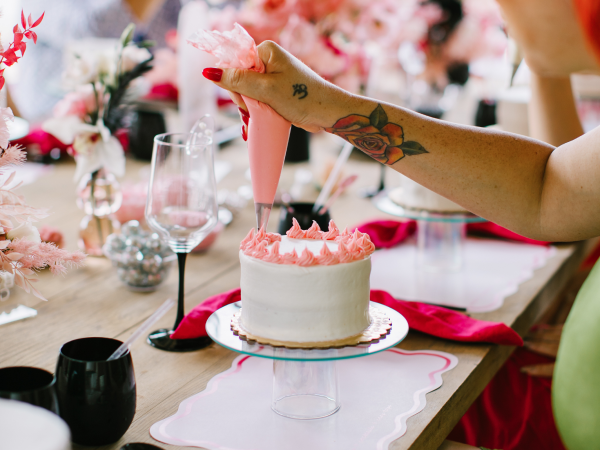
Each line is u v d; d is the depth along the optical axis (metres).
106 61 1.37
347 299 0.82
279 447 0.76
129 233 1.26
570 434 1.00
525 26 1.03
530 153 0.94
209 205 1.04
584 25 0.89
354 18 2.00
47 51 2.94
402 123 0.90
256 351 0.77
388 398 0.88
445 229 1.40
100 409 0.72
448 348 1.04
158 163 1.02
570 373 0.99
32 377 0.68
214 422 0.81
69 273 1.33
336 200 1.93
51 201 1.76
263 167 0.84
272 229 1.66
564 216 0.92
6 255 0.83
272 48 0.80
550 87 1.47
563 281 1.52
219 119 2.69
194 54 1.94
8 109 0.84
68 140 1.36
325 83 0.85
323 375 0.84
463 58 2.23
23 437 0.53
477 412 1.27
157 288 1.27
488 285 1.33
